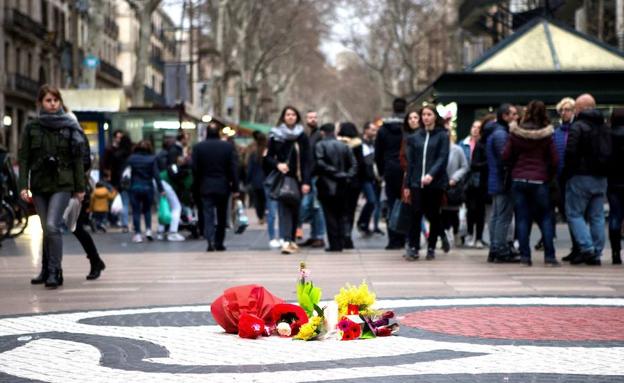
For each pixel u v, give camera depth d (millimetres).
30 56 60906
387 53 77312
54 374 6656
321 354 7297
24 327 8781
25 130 11867
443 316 9133
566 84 22953
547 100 22906
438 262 14820
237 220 21469
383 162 17297
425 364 6859
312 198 18047
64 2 67750
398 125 17156
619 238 14328
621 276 12758
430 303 10062
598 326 8516
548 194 14008
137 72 43656
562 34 24016
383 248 17891
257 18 70688
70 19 69688
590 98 13906
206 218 17484
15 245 19641
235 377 6492
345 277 12711
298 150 16594
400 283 11992
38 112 11922
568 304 9961
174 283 12328
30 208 12703
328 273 13234
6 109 56031
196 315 9414
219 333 8336
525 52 23781
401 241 17406
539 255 15898
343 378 6422
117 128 31250
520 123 13914
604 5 41062
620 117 14086
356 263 14734
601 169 13984
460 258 15516
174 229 20562
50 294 11344
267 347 7629
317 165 16578
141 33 43625
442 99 22875
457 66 54062
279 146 16625
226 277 12938
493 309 9602
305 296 8320
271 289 11414
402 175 17094
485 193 17094
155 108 31672
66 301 10695
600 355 7141
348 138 18625
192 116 35375
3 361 7164
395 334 8148
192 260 15688
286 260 15398
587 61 23672
